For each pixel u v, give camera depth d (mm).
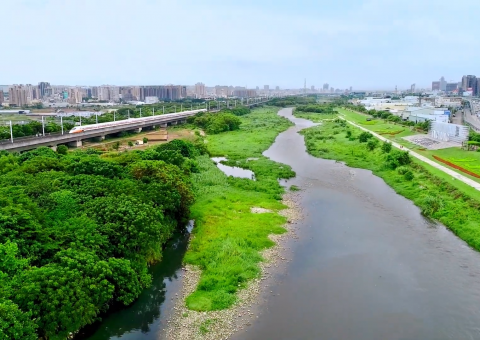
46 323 24516
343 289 33750
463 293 33188
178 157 65812
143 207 37469
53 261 28469
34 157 58531
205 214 50438
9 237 27938
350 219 50281
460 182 59750
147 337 27484
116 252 33500
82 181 42812
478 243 41406
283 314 30172
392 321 29406
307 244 42719
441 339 27500
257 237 43688
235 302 31594
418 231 46344
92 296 27328
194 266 37594
